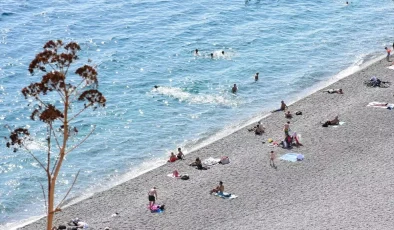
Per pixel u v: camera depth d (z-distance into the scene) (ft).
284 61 335.47
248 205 198.18
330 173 214.90
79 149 247.91
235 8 420.36
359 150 230.68
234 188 208.64
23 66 328.29
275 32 378.12
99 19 399.44
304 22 397.39
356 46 357.82
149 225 190.29
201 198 203.72
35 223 196.85
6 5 418.10
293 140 238.68
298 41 364.79
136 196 208.54
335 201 197.77
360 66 326.65
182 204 200.85
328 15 412.16
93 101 129.90
